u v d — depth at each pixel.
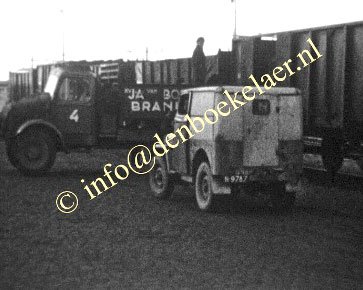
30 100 16.78
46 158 16.56
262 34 17.52
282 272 7.28
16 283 6.79
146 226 10.02
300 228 9.93
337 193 13.82
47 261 7.74
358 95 14.27
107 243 8.75
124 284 6.76
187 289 6.59
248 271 7.31
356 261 7.82
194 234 9.41
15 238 9.07
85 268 7.41
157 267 7.46
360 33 14.09
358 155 14.46
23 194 13.31
